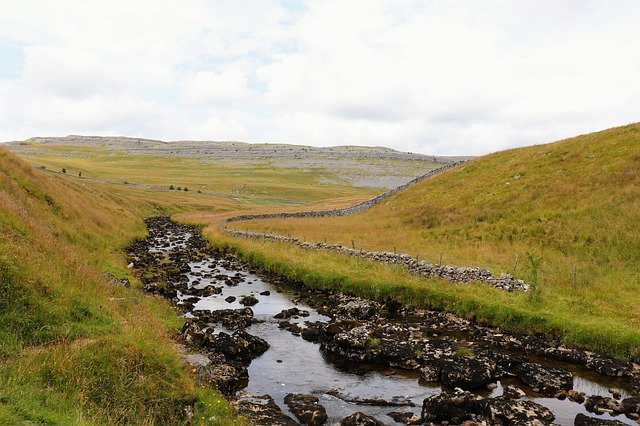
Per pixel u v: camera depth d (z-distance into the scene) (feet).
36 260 50.37
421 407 47.32
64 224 107.86
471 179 180.24
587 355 59.36
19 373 31.83
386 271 94.17
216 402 40.60
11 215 62.54
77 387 33.45
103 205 198.80
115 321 47.14
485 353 59.36
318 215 230.68
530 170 158.92
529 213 126.21
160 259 130.72
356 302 83.05
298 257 113.60
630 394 50.08
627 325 63.46
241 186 525.75
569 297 75.31
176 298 87.61
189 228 235.61
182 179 557.74
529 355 61.72
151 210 312.91
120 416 32.99
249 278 109.70
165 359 41.09
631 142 141.69
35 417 27.25
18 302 41.01
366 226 162.20
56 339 39.11
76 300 47.42
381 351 59.72
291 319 78.18
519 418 42.75
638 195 109.40
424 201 176.55
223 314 78.23
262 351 62.95
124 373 36.42
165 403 36.11
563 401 48.42
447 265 95.40
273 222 199.52
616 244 93.66
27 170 124.16
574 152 155.63
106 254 108.17
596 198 118.11
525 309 71.51
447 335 68.80
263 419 41.83
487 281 83.25
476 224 132.87
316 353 62.75
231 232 169.99
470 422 42.47
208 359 48.21
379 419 44.68
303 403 46.96
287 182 617.62
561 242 103.30
